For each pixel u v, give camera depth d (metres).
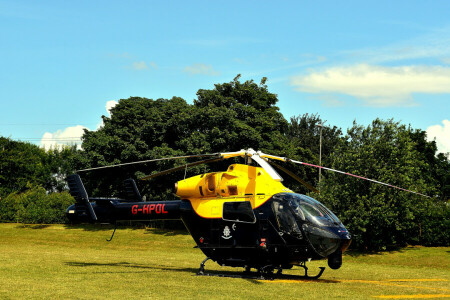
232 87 53.00
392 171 36.75
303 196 17.61
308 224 16.56
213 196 18.92
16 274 17.92
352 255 36.22
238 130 46.50
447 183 57.00
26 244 42.25
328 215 17.00
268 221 17.17
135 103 53.78
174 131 50.88
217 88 52.97
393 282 19.16
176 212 20.06
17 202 59.75
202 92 52.72
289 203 16.94
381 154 37.53
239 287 15.23
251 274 19.16
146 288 14.73
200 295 13.59
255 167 18.06
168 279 16.95
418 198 37.28
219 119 46.50
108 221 22.31
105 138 51.03
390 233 37.00
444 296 14.61
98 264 23.34
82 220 22.64
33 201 59.25
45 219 55.94
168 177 47.44
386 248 38.75
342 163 38.34
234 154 17.58
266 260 17.55
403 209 36.19
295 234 16.62
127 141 51.25
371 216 35.19
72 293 13.70
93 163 51.12
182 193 19.73
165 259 28.72
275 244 17.03
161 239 44.28
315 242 16.39
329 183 38.88
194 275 18.55
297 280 17.61
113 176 52.09
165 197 47.62
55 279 16.64
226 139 46.03
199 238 19.11
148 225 52.09
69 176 22.95
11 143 77.50
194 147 46.50
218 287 15.13
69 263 22.97
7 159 74.00
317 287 15.66
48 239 45.59
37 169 82.50
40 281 16.09
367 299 13.56
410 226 36.50
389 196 35.66
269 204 17.27
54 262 23.12
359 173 36.59
